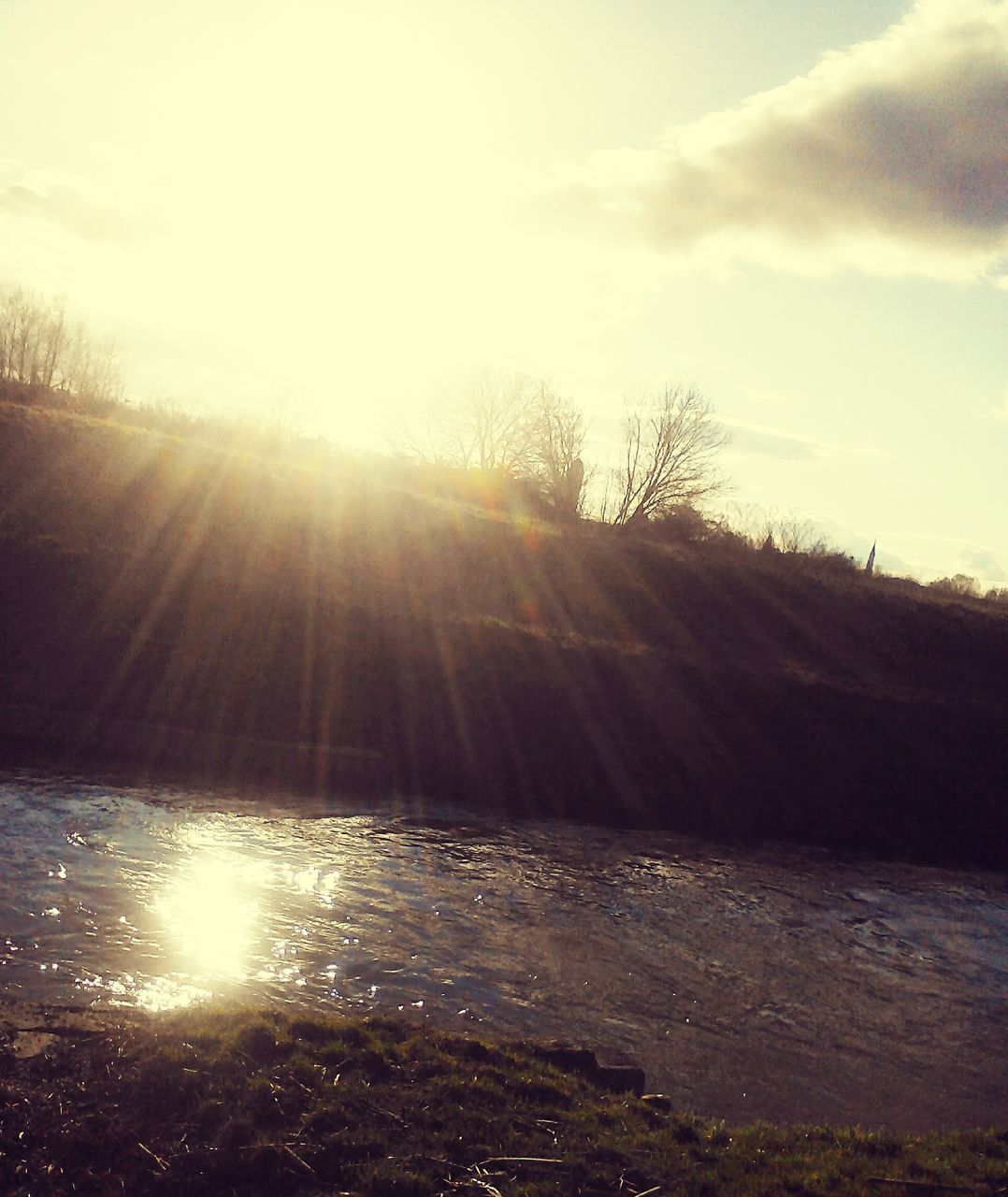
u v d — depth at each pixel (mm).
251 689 24391
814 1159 7168
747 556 46250
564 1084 8062
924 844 24766
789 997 13820
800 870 21500
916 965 16203
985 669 37719
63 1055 7043
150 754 21719
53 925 11867
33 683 22969
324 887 15188
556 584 35500
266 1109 6566
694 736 26562
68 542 27859
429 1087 7316
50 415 35562
